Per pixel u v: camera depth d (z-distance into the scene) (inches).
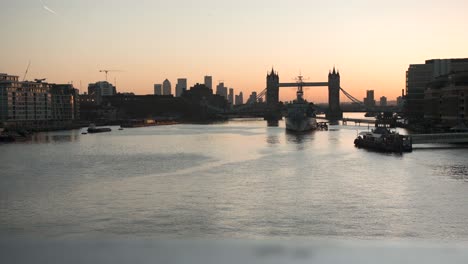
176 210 2440.9
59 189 3127.5
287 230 2031.3
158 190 3051.2
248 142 7623.0
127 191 3026.6
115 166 4421.8
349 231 2004.2
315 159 4837.6
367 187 3058.6
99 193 2962.6
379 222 2151.8
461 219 2191.2
